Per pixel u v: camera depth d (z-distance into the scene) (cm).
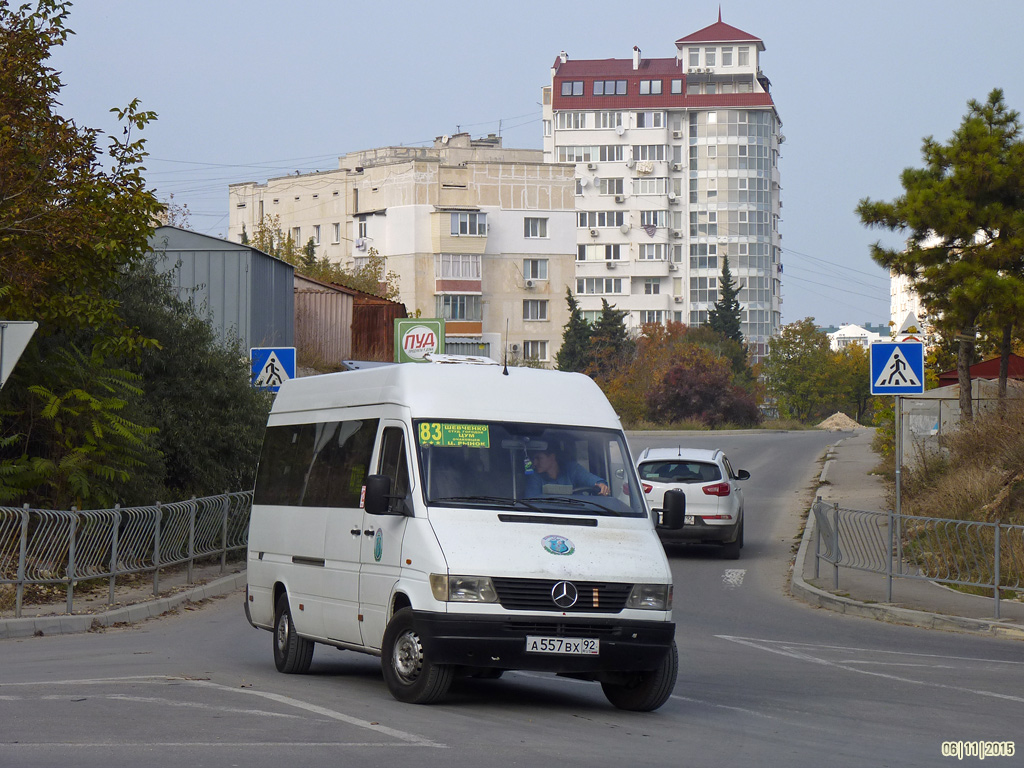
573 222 15225
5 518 2139
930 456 3800
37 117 2528
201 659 1819
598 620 1366
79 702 1380
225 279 4569
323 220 15762
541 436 1517
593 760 1123
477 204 14912
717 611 2512
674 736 1277
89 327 2742
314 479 1703
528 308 15112
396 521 1448
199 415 3269
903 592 2655
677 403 10762
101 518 2312
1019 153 3269
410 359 5284
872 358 2948
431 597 1352
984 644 2092
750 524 4247
